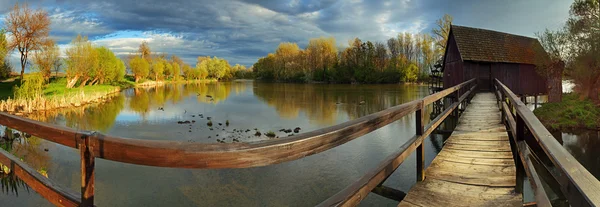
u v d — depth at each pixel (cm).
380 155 1097
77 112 2362
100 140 133
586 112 1596
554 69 2091
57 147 1202
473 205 271
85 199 137
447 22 3666
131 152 126
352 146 1230
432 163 408
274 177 873
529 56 2244
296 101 3209
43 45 3014
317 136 156
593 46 1794
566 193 92
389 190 468
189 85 6894
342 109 2541
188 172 907
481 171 366
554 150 120
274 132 1622
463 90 1678
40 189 181
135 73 6450
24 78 2739
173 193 763
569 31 1975
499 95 1032
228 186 809
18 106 2312
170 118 2108
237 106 2812
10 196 711
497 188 310
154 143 125
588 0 1884
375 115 231
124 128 1728
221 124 1866
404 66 6156
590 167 1025
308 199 732
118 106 2784
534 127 181
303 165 982
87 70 3622
